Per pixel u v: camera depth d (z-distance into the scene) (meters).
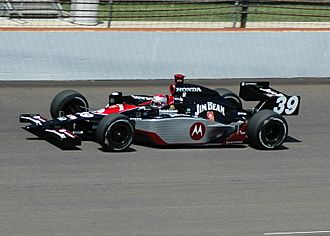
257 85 44.16
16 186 33.22
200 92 42.19
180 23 74.69
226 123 42.12
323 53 65.75
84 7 68.56
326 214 31.34
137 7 87.56
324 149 42.81
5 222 28.59
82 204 31.14
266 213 31.11
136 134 41.16
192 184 34.72
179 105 41.56
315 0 92.00
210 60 63.00
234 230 28.86
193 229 28.75
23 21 70.50
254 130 41.28
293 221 30.25
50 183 33.88
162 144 40.47
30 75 59.19
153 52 61.69
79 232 27.86
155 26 72.75
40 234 27.47
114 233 27.91
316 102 56.19
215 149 41.44
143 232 28.16
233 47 63.34
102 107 51.62
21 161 37.28
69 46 59.72
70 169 36.19
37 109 50.03
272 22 77.56
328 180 36.53
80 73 60.34
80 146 40.41
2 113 48.41
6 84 57.50
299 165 39.06
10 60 58.56
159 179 35.25
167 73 62.28
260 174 36.97
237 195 33.44
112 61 60.91
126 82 60.50
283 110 43.56
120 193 32.88
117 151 39.50
